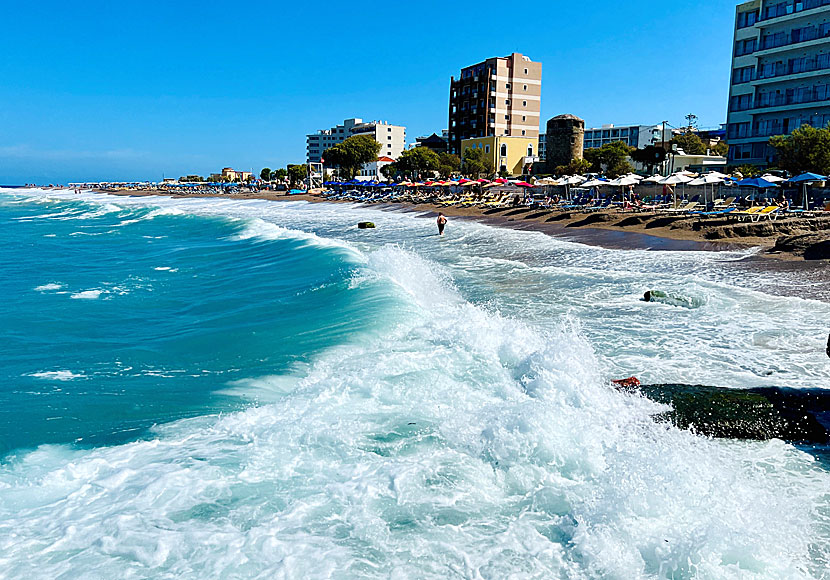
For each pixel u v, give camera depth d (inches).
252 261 877.8
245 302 566.3
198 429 261.3
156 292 646.5
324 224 1674.5
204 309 547.8
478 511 193.8
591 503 194.5
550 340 358.0
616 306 527.2
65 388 326.0
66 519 186.2
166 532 178.1
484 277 703.7
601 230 1167.6
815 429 261.4
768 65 1977.1
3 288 676.1
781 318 459.8
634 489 198.7
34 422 276.4
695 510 191.0
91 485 208.7
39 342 434.6
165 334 454.3
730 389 302.7
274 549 169.5
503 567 164.7
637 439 249.0
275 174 5743.1
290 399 289.3
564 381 301.4
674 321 464.4
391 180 3545.8
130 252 1078.4
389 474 214.1
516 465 222.8
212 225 1595.7
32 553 167.8
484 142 3705.7
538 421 249.6
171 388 322.7
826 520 192.4
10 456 239.3
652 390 300.7
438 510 192.7
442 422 258.5
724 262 745.0
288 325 451.5
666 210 1354.6
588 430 249.3
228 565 162.6
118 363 377.1
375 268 682.8
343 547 171.9
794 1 1886.1
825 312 472.7
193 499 197.5
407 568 163.3
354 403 281.9
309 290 593.9
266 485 206.8
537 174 3307.1
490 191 2736.2
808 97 1841.8
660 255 835.4
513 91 4045.3
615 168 2516.0
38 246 1195.9
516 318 490.0
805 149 1470.2
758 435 258.1
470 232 1288.1
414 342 382.3
